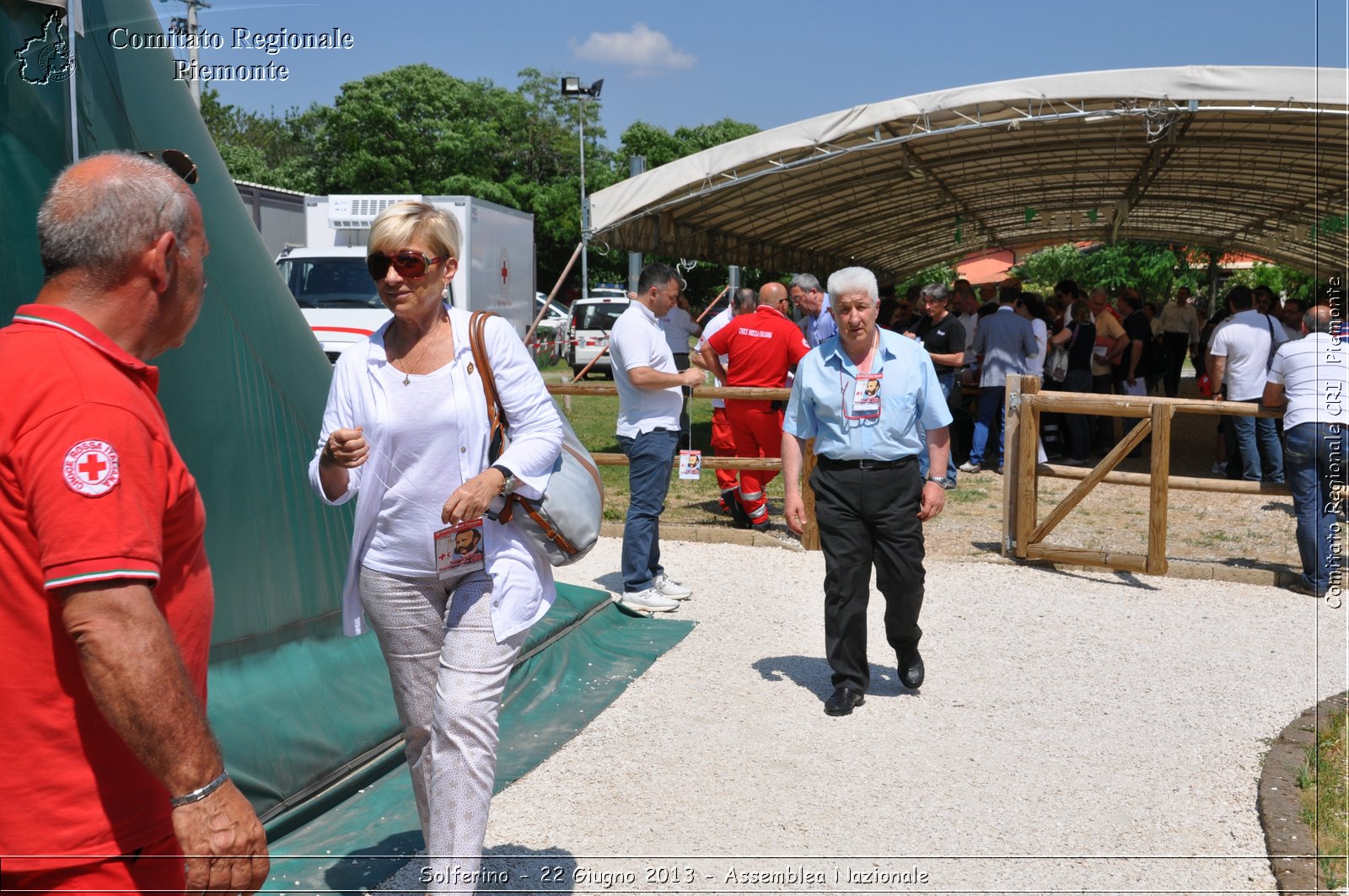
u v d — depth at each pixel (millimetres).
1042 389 12688
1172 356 16641
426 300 2738
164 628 1594
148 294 1739
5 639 1589
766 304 8070
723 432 8469
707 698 4879
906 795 3914
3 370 1596
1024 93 10445
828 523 4641
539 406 2861
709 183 11969
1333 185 16797
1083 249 48844
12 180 3055
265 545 3887
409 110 42250
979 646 5656
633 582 6199
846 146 11625
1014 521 7496
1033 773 4105
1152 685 5066
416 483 2771
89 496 1542
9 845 1619
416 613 2859
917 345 4625
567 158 50500
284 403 4113
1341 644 5699
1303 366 6578
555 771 4078
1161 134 12773
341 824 3641
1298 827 3600
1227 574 7008
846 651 4691
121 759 1671
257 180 36875
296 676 3924
